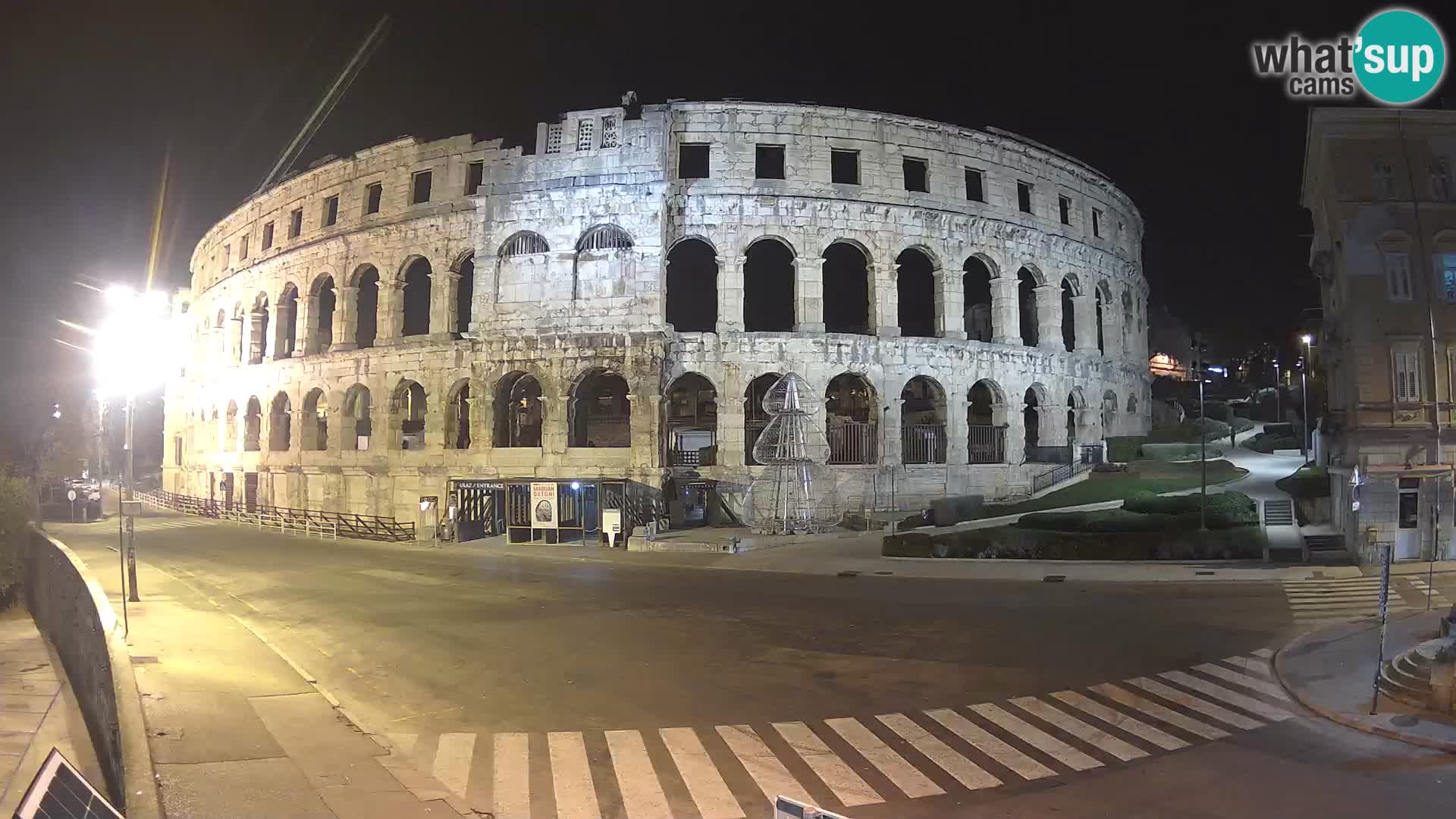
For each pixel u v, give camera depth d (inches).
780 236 2164.1
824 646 917.2
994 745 616.1
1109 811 500.1
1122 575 1355.8
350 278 2507.4
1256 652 880.3
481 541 2028.8
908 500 2180.1
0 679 1202.0
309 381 2568.9
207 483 3088.1
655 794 527.2
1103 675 797.9
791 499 2073.1
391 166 2421.3
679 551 1758.1
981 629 994.1
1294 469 2456.9
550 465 2097.7
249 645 876.0
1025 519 1722.4
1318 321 2231.8
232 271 2977.4
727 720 672.4
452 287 2313.0
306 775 518.0
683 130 2165.4
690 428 2667.3
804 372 2139.5
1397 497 1489.9
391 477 2308.1
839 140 2208.4
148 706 641.6
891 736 635.5
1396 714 664.4
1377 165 1600.6
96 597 1008.9
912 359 2226.9
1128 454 2546.8
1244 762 581.3
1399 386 1534.2
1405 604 1117.7
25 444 3294.8
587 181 2092.8
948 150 2310.5
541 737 634.2
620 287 2079.2
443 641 957.2
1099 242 2662.4
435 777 551.8
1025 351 2380.7
